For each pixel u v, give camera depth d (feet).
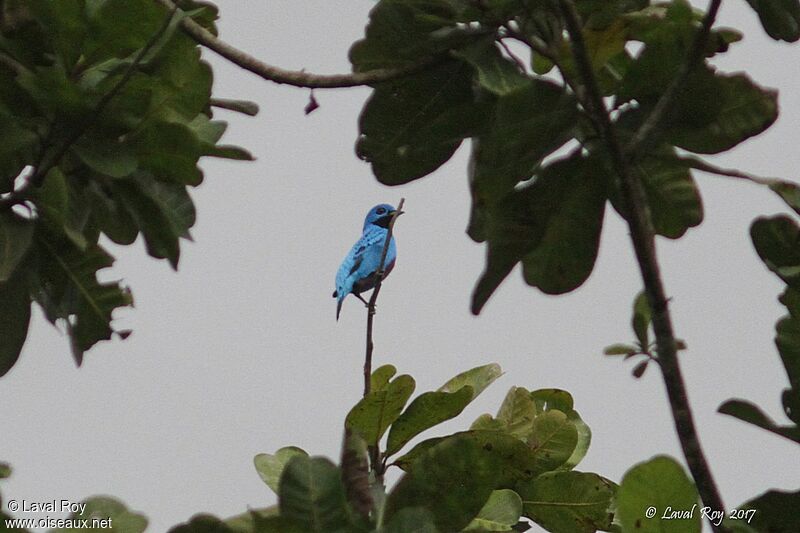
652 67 29.50
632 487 24.03
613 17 29.58
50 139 30.25
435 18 31.09
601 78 31.17
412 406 29.25
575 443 32.09
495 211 30.45
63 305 33.73
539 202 30.32
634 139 28.76
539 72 33.24
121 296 33.88
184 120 30.71
